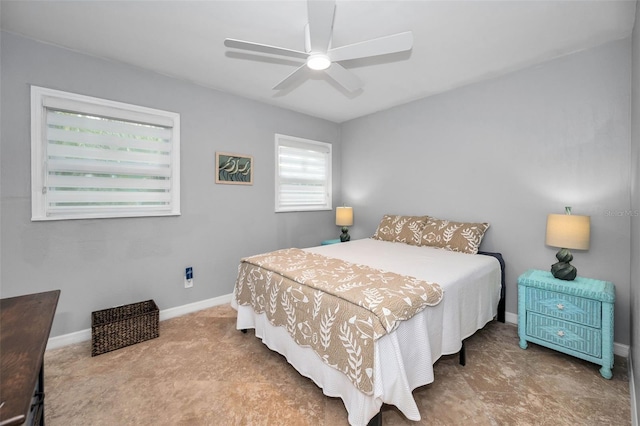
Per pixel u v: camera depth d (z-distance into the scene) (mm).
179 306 2760
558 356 2020
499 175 2656
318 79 2711
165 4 1657
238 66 2443
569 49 2164
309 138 3893
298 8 1688
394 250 2709
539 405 1534
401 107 3465
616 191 2047
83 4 1650
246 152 3221
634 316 1694
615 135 2043
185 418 1455
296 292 1709
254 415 1475
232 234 3135
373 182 3852
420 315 1460
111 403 1557
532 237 2469
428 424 1406
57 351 2082
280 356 2035
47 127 2102
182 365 1916
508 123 2582
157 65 2424
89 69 2225
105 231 2340
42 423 1091
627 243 2004
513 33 1945
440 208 3127
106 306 2352
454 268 2033
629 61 1979
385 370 1255
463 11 1705
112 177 2389
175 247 2723
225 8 1689
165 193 2670
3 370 673
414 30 1898
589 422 1418
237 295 2312
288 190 3756
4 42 1916
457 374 1811
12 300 1102
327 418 1453
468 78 2693
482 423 1414
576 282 1997
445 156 3061
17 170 1980
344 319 1385
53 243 2119
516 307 2561
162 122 2594
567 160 2264
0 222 1937
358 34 1931
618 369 1856
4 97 1926
